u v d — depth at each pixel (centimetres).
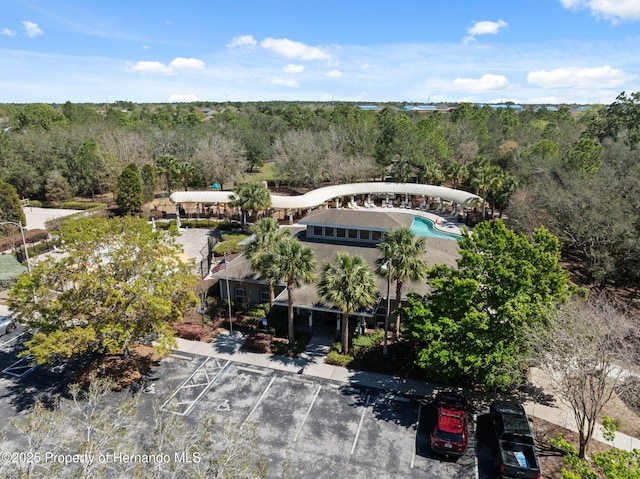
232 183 8938
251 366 2703
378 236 3716
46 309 2406
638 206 3959
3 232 5294
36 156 7881
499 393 2409
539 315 2066
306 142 8794
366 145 9238
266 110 19775
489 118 12788
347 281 2533
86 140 8650
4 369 2677
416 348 2752
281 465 1897
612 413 2225
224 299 3569
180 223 5991
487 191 6300
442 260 3422
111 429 1466
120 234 2612
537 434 2084
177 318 2633
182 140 9706
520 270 2200
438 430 1988
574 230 4012
